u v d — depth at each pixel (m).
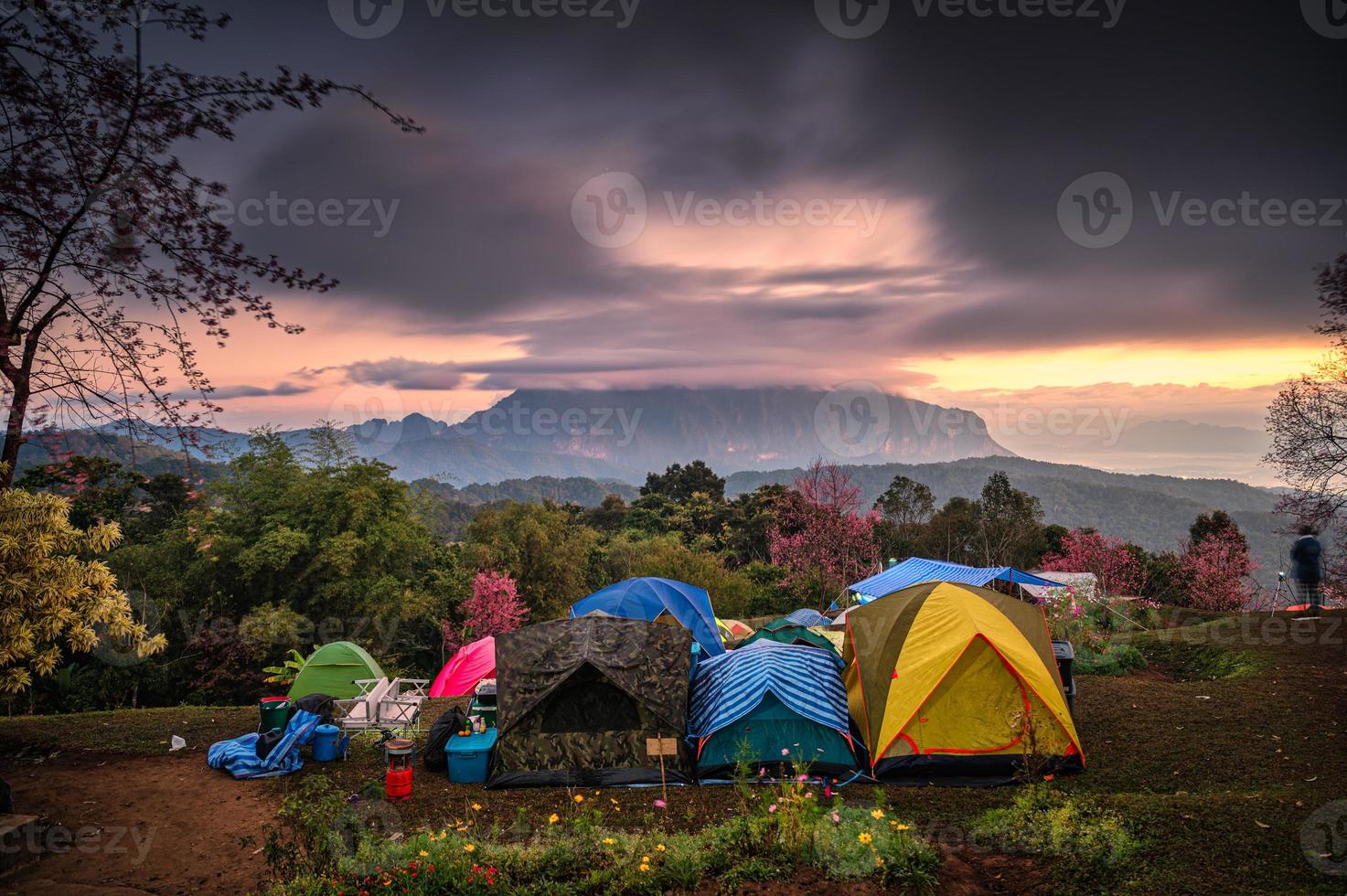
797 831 6.02
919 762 9.27
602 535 65.44
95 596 8.94
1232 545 40.16
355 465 26.42
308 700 10.22
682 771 9.26
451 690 14.95
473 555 34.41
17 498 8.51
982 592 10.83
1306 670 13.39
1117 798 7.09
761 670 9.98
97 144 6.88
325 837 6.39
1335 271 14.19
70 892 6.14
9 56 6.36
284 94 6.79
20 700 18.41
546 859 6.15
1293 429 15.23
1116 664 15.31
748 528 65.56
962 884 5.61
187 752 9.95
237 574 24.14
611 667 9.52
